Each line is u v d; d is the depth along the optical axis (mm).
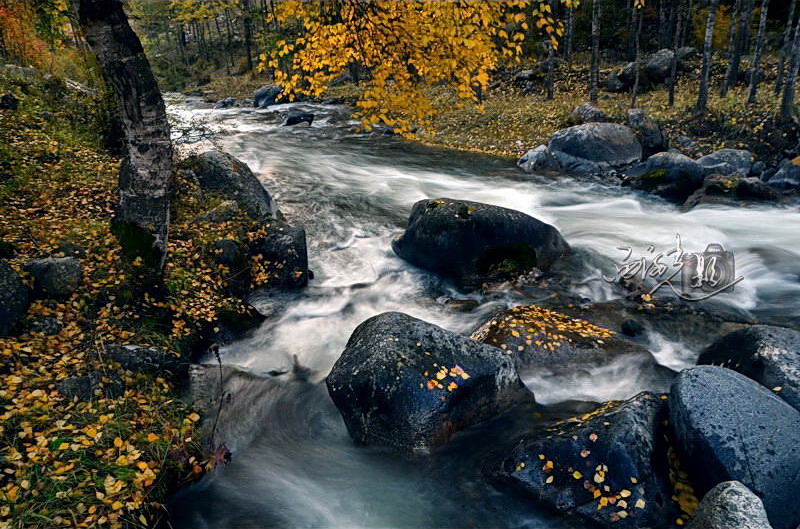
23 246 6703
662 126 19859
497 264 9656
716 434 4395
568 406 6105
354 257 10672
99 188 9195
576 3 5801
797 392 5008
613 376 6559
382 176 16750
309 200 13789
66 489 4078
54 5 7469
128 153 5902
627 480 4426
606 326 7977
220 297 7703
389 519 4742
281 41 7199
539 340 6770
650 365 6805
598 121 20578
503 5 5711
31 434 4457
